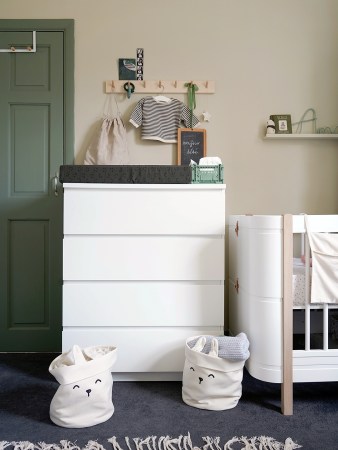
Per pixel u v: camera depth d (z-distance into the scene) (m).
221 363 1.46
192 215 1.69
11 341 2.17
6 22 2.15
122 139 2.15
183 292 1.70
